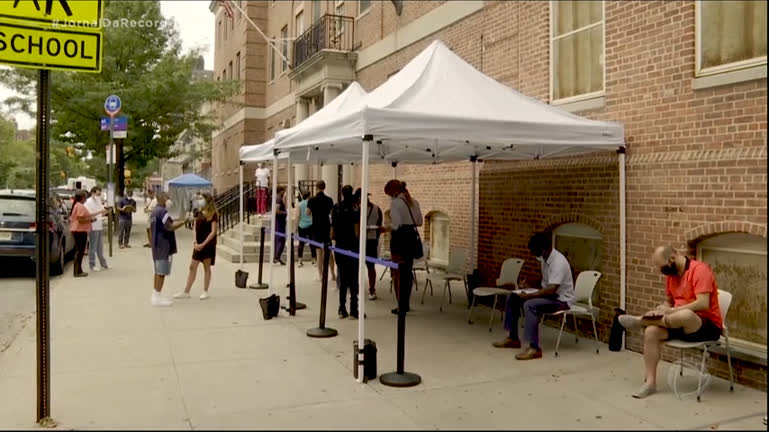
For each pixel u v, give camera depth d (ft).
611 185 24.77
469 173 37.11
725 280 20.95
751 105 19.70
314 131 24.63
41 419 16.03
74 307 31.12
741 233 20.27
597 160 25.49
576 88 28.35
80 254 41.34
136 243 65.98
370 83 52.24
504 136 21.52
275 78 83.97
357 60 54.70
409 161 36.47
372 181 50.72
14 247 39.96
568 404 17.70
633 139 24.03
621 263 23.98
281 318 28.96
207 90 76.38
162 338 24.90
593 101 26.23
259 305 32.01
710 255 21.43
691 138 21.71
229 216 68.44
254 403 17.57
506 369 21.11
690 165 21.50
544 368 21.26
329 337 25.29
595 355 22.95
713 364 20.63
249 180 89.45
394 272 32.04
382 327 27.22
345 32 57.41
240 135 93.25
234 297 34.30
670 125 22.52
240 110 92.99
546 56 30.09
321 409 17.13
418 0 43.52
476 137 21.20
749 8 20.31
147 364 21.31
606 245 24.95
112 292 35.60
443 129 20.80
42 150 16.35
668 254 19.06
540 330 27.32
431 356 22.65
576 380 19.94
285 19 79.56
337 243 29.04
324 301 25.89
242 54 92.12
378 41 50.29
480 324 27.94
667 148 22.62
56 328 26.50
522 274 29.89
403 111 20.36
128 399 17.84
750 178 19.53
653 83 23.27
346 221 28.94
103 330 26.18
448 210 39.29
